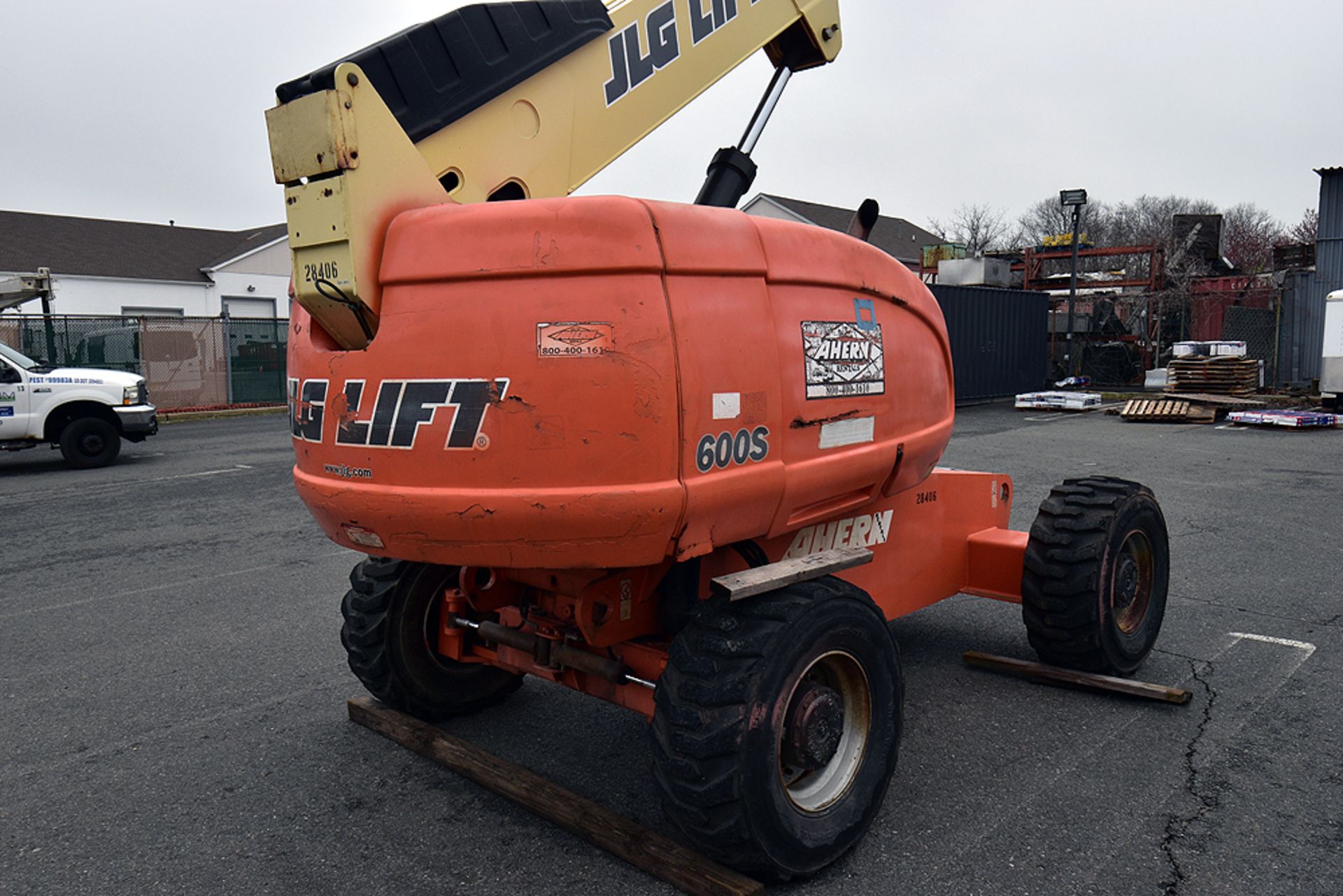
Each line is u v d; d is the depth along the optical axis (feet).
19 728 13.93
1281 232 183.32
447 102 9.72
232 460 44.37
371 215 8.50
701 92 12.41
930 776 11.75
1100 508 14.19
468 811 11.19
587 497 8.11
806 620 9.00
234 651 17.30
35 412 42.24
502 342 8.14
